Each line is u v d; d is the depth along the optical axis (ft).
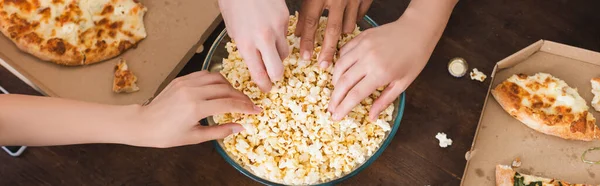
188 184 2.82
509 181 2.66
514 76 2.86
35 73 2.88
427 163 2.83
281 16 2.32
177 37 2.95
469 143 2.85
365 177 2.82
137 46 2.94
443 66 2.95
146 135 2.40
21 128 2.41
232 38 2.64
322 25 2.84
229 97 2.44
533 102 2.81
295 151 2.65
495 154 2.76
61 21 2.95
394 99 2.64
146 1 3.02
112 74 2.90
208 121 2.72
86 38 2.93
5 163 2.85
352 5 2.64
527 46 2.90
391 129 2.68
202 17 2.99
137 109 2.45
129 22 2.96
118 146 2.86
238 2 2.36
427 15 2.64
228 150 2.66
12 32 2.90
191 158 2.84
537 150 2.76
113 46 2.90
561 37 2.99
